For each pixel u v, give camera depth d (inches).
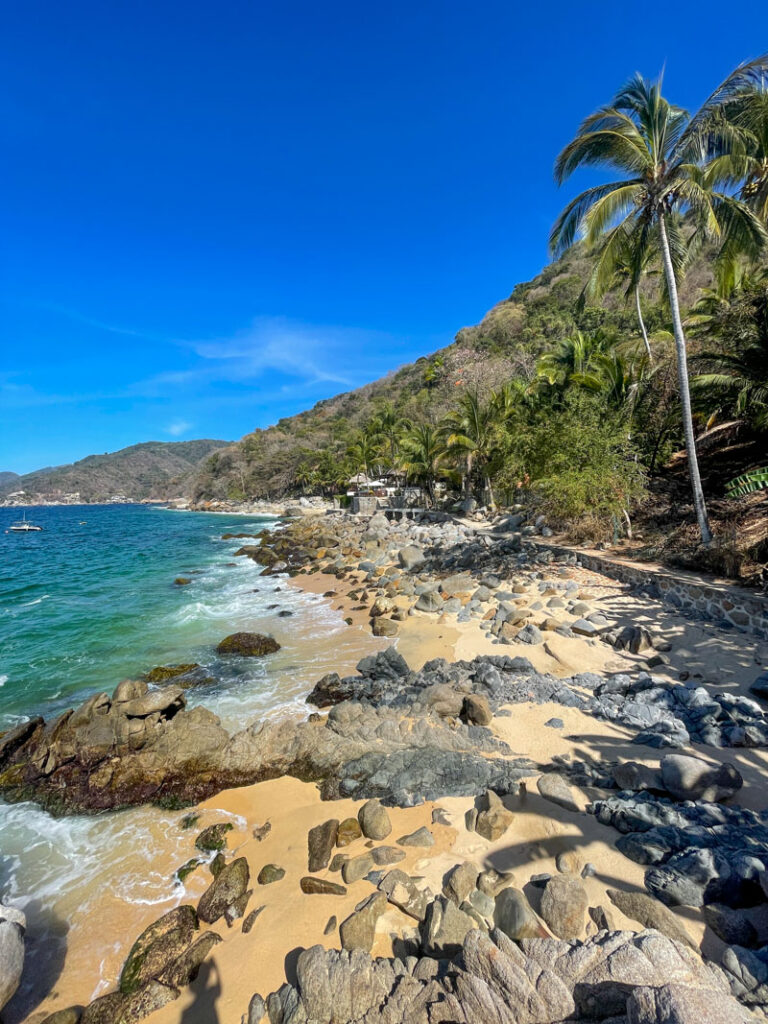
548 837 201.8
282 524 2215.8
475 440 1322.6
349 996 146.5
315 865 209.8
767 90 510.0
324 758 287.6
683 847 179.2
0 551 1402.6
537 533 850.1
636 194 510.0
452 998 137.1
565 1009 128.7
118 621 622.5
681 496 716.7
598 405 689.6
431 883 187.6
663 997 117.6
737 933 146.6
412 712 322.0
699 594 414.9
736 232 498.6
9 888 217.8
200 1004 160.9
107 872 225.6
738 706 275.7
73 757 302.7
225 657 486.9
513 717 305.7
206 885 215.0
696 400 743.7
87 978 177.5
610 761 248.8
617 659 365.1
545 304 2751.0
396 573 795.4
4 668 472.1
